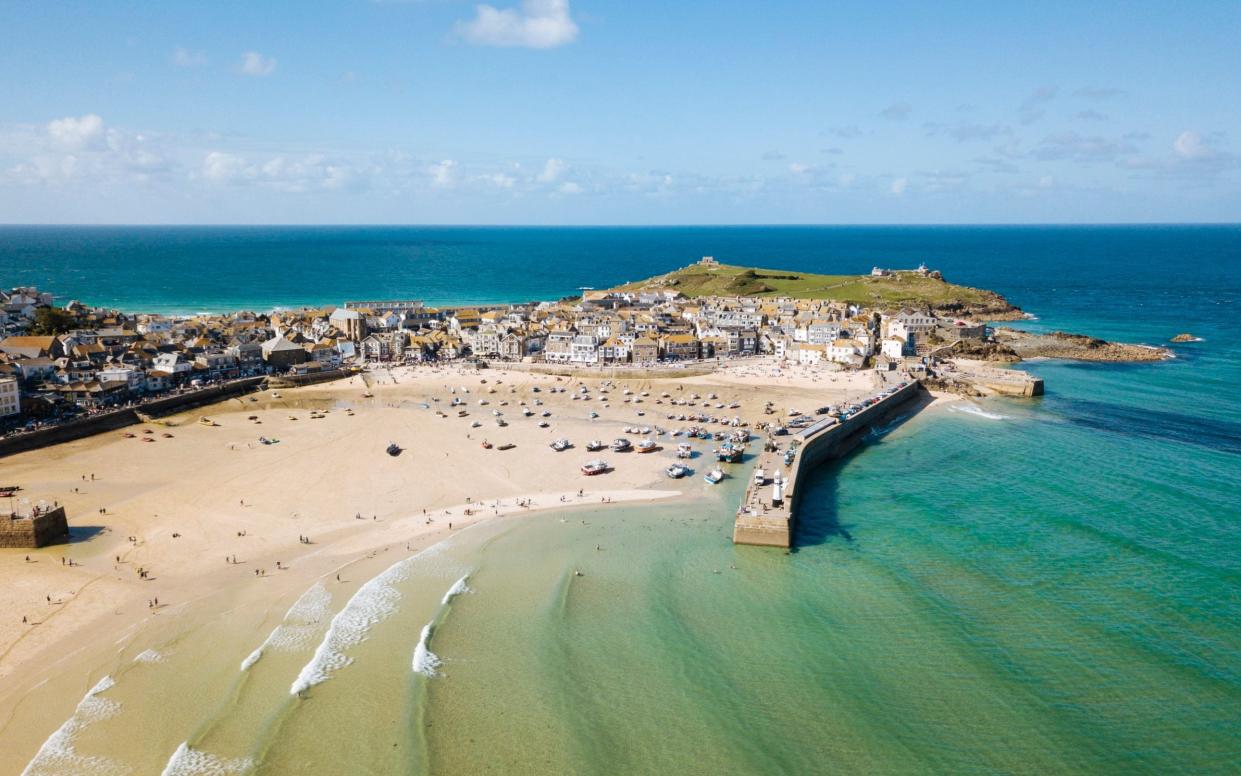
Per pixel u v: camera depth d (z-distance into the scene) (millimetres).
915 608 76625
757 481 106250
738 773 54188
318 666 65188
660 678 64938
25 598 76312
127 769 53156
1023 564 86125
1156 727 58812
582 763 54844
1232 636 71000
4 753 54406
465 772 53688
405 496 108562
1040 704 61625
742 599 78688
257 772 52906
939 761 55438
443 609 75188
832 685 64250
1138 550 89062
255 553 88438
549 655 67750
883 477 118062
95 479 112875
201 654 66812
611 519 100812
